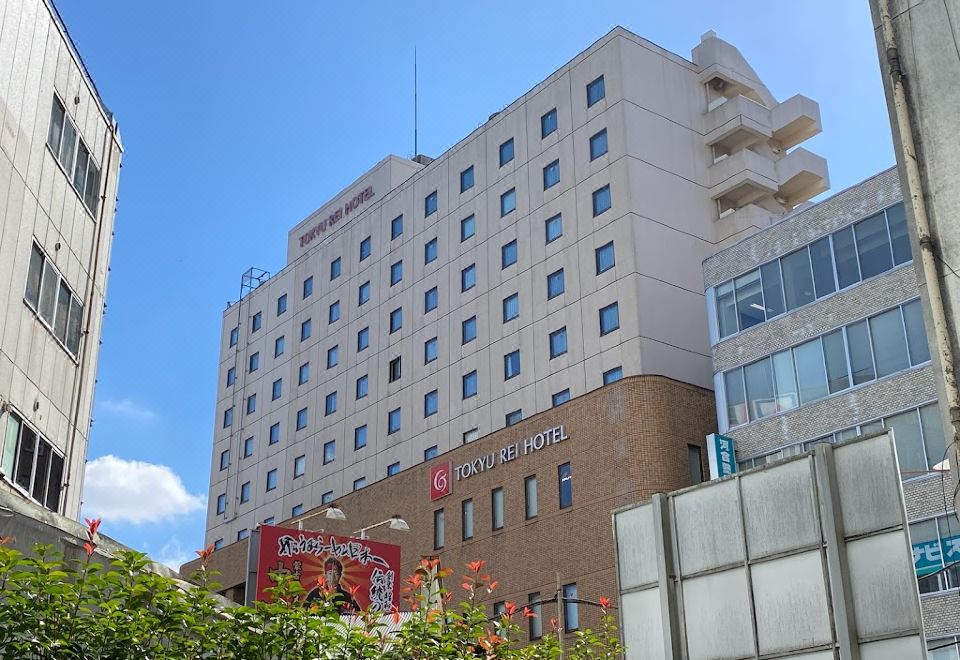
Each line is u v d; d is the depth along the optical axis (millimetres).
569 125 63688
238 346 90625
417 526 62250
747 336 47906
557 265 61469
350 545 36344
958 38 13266
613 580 49594
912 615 12320
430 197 73125
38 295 24688
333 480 74125
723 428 48000
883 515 12938
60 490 25922
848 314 43781
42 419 24875
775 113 64312
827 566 13219
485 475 58844
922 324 40938
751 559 14102
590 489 52375
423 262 71938
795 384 45344
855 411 42500
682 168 61375
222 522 84812
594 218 60094
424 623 14828
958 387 12164
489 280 65875
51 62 25484
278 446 81438
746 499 14430
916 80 13523
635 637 15164
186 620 12906
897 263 42469
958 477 11945
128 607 12648
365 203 82375
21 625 11742
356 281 78188
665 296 57062
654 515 15414
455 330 67312
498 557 56094
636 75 62188
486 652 16047
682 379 55594
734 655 13906
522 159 66250
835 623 12883
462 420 64438
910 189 13070
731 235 59500
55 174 25766
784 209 65312
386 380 72062
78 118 27391
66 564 15258
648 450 50719
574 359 58438
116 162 30344
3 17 22891
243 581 73875
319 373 79438
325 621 14016
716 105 65125
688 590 14727
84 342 27656
